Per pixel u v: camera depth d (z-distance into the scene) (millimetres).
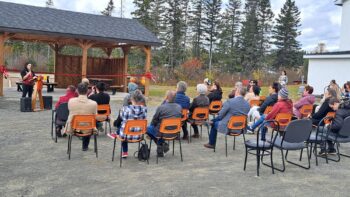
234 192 4395
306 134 5250
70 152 5922
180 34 45844
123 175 4945
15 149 6164
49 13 15641
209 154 6352
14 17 13617
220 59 49906
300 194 4402
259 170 5406
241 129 6324
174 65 44531
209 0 50719
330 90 6410
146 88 16109
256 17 54906
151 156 6055
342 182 4949
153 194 4238
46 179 4672
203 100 7305
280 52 55406
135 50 37469
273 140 5258
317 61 19578
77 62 18656
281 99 5992
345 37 20547
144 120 5402
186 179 4852
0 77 12891
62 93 15430
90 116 5684
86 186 4453
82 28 14891
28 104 10336
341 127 5840
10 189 4266
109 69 19016
